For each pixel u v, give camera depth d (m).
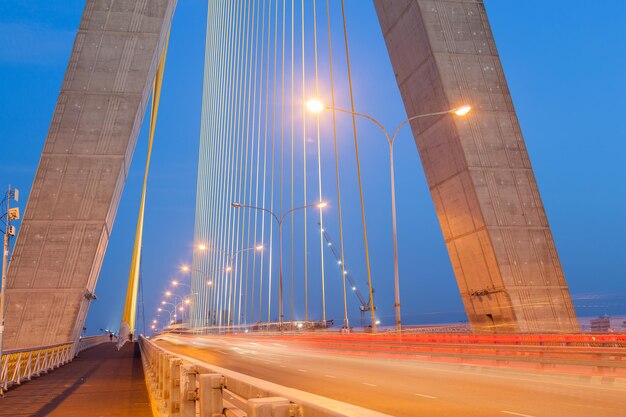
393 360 32.19
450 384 17.78
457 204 44.88
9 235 20.12
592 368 20.66
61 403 14.73
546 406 12.47
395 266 36.00
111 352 52.03
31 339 38.62
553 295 42.03
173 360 6.37
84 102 42.81
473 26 45.78
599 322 51.38
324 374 21.75
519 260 42.12
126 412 12.86
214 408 4.23
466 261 44.97
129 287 100.31
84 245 40.53
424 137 47.09
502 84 45.06
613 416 10.95
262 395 3.36
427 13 45.34
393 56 49.62
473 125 43.81
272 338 65.69
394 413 11.34
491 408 12.14
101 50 43.88
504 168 43.50
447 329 50.22
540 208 43.25
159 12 45.22
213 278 118.62
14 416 12.30
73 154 41.81
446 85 44.19
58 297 39.59
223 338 86.94
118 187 43.41
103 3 44.66
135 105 43.25
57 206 40.88
